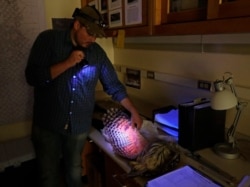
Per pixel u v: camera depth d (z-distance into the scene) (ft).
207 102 4.11
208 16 3.24
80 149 5.08
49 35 4.29
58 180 5.48
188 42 4.92
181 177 3.17
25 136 6.66
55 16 6.57
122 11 5.16
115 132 4.04
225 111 4.13
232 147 3.94
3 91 6.21
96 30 3.92
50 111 4.47
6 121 6.41
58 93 4.34
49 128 4.58
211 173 3.33
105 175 5.12
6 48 6.01
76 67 4.25
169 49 5.54
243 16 2.82
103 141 4.65
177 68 5.42
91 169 6.11
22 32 6.11
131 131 4.07
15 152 5.96
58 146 4.94
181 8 3.90
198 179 3.13
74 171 5.29
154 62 6.08
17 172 5.99
